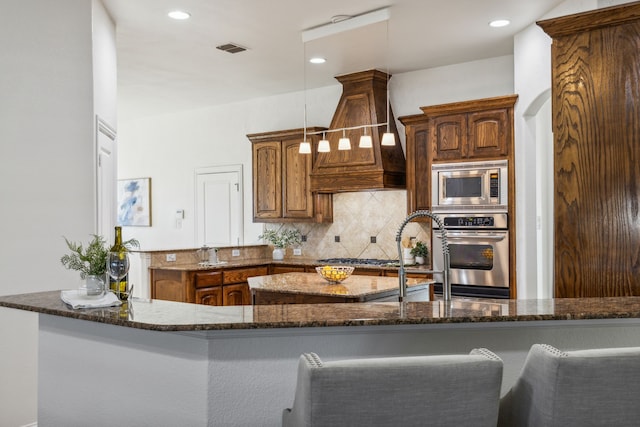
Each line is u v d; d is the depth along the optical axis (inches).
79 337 95.8
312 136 249.8
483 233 196.1
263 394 82.4
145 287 232.8
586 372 58.7
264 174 266.1
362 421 56.1
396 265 219.8
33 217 134.1
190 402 82.3
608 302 93.4
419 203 222.5
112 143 171.8
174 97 283.6
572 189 111.3
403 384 56.0
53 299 98.8
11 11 131.6
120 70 231.8
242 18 173.2
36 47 135.3
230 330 79.9
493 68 217.2
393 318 79.2
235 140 297.9
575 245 110.9
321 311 85.9
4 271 129.7
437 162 207.5
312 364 56.0
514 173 191.9
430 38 192.9
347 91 238.2
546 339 87.7
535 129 189.8
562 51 112.9
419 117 220.1
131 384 89.0
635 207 105.6
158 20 173.5
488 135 196.5
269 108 283.9
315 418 55.4
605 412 59.9
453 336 86.0
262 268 255.1
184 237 322.3
